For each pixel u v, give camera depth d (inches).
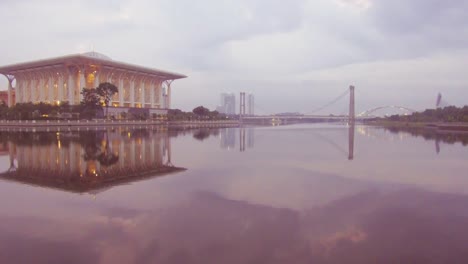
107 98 3639.3
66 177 660.1
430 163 910.4
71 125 3016.7
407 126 4338.1
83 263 288.0
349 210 440.1
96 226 372.8
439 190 562.9
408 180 653.9
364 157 1042.1
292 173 724.0
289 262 291.9
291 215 416.2
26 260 292.8
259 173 717.3
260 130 3225.9
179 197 499.5
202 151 1171.9
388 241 335.9
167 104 5807.1
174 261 292.8
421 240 339.0
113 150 1143.0
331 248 319.6
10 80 5093.5
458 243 331.6
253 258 298.4
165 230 362.3
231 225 378.3
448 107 4190.5
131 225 376.8
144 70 4886.8
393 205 465.7
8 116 3228.3
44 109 3297.2
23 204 457.7
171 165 831.7
